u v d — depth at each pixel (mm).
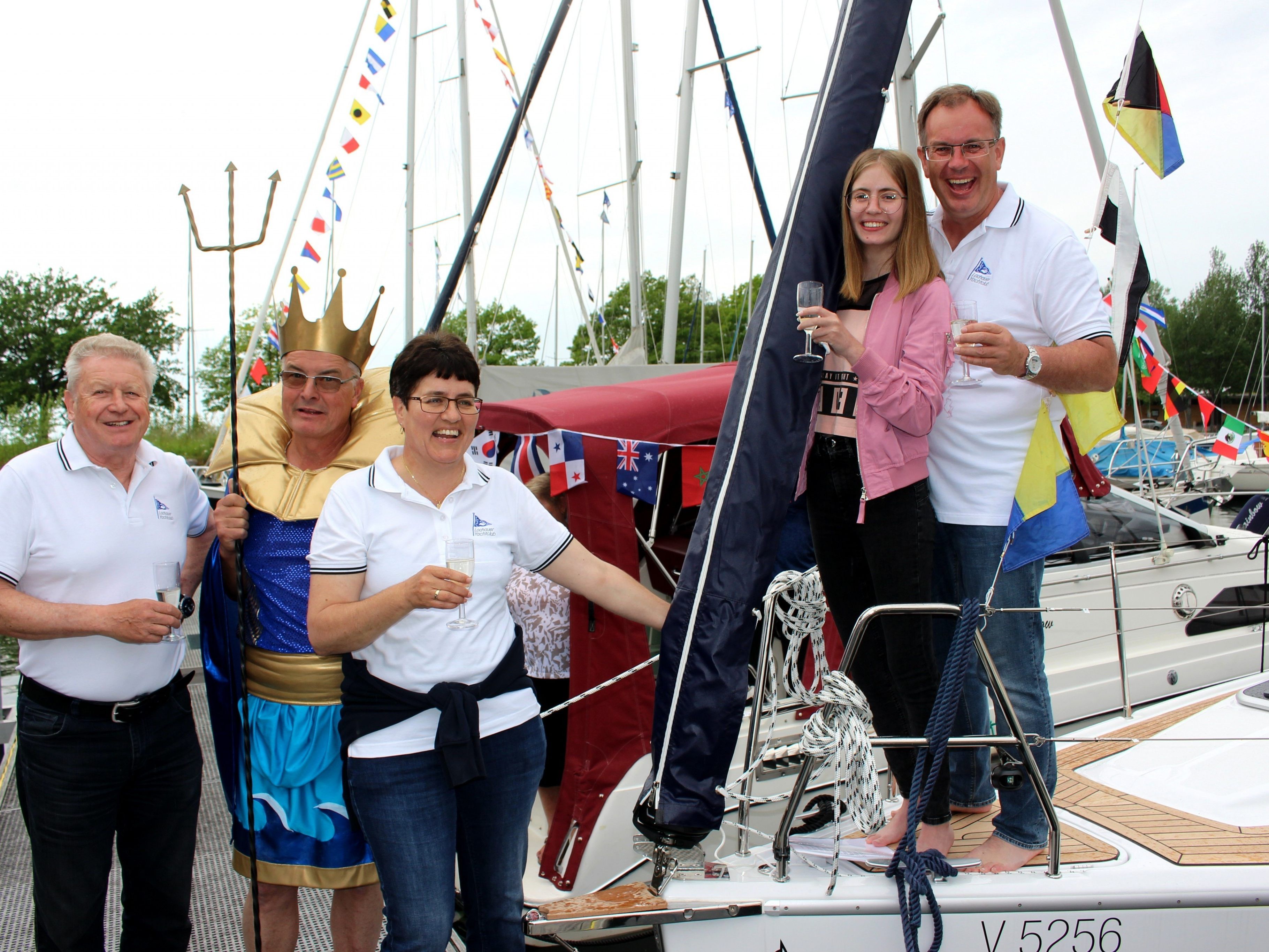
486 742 2078
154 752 2383
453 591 1878
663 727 2105
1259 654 5000
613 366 7145
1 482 2197
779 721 3246
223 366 33781
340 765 2434
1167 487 8812
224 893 3414
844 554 2234
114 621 2172
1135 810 2441
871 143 2186
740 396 2123
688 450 3312
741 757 3146
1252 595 5062
